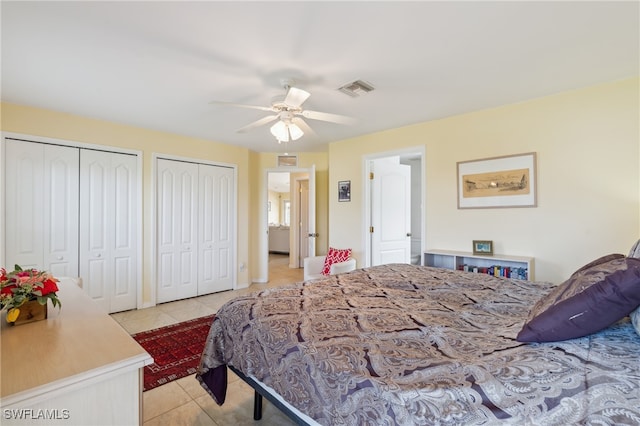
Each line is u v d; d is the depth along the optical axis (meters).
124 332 1.26
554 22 1.76
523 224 3.01
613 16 1.71
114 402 1.00
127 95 2.83
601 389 0.80
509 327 1.30
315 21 1.75
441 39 1.93
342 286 2.06
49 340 1.17
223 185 4.78
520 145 3.01
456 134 3.43
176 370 2.40
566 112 2.77
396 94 2.81
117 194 3.74
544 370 0.91
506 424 0.77
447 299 1.76
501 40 1.95
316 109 3.20
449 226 3.49
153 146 4.01
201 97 2.86
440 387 0.89
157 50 2.06
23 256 3.14
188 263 4.39
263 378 1.40
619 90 2.53
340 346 1.19
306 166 5.50
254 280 5.41
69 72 2.38
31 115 3.16
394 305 1.65
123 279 3.80
